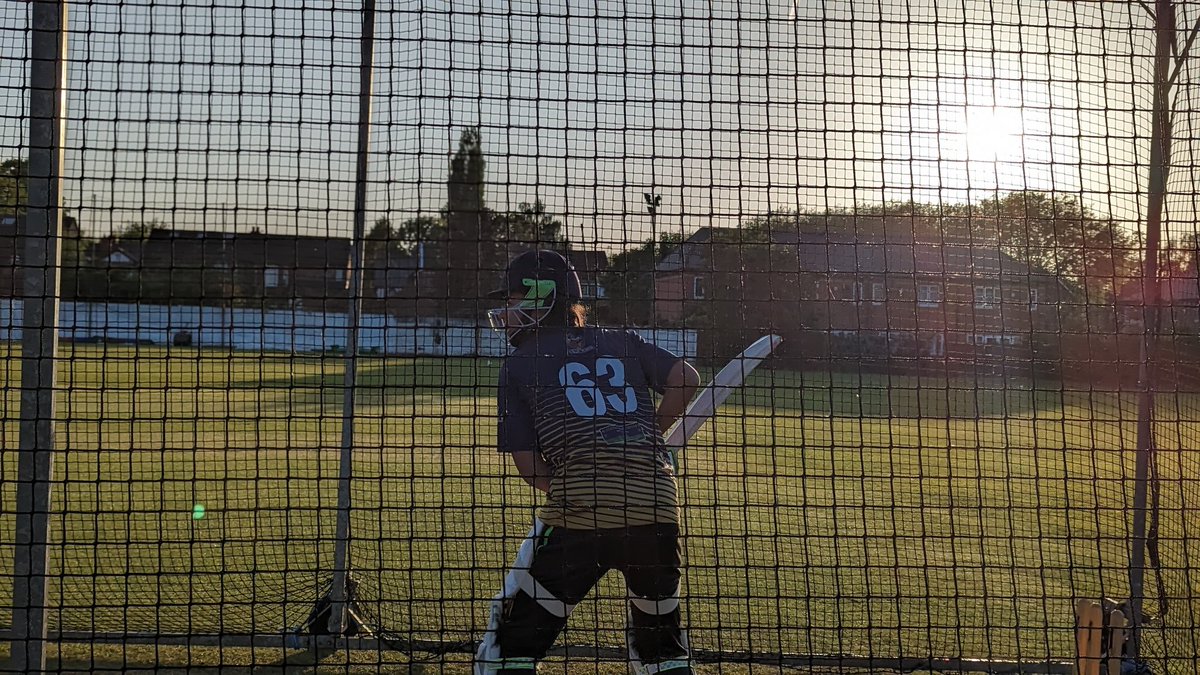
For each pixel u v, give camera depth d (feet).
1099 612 10.57
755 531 21.49
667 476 11.09
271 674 13.16
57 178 10.37
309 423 34.47
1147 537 13.51
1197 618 14.37
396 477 10.75
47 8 10.30
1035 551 20.34
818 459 27.48
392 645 14.14
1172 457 14.53
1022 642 14.96
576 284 11.66
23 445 10.30
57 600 14.32
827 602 16.70
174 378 40.37
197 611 15.62
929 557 19.97
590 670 13.57
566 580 10.92
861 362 11.32
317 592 14.58
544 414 11.10
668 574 11.01
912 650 14.49
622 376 11.37
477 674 10.90
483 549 19.11
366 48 13.56
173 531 20.86
